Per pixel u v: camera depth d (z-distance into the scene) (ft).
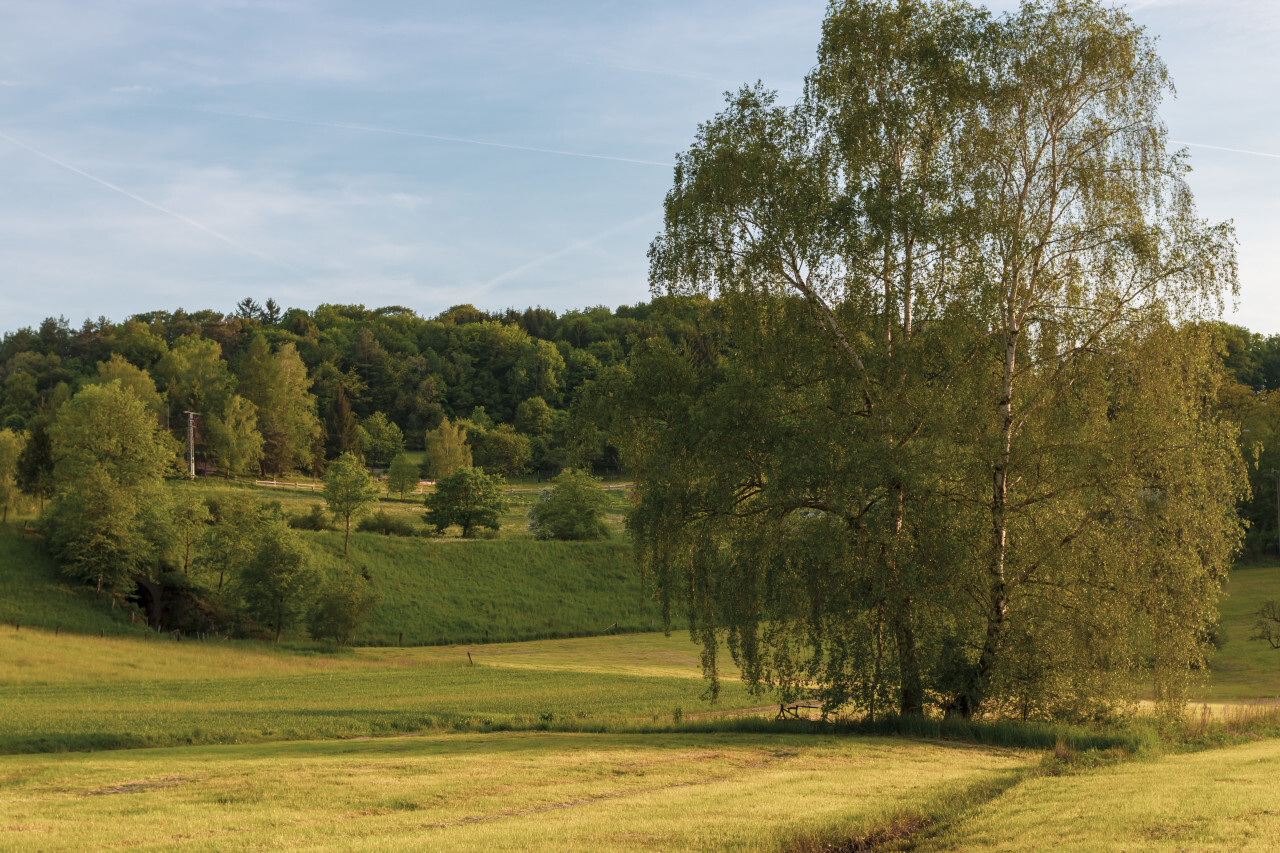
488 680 147.43
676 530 82.69
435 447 521.24
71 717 91.81
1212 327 75.87
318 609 213.46
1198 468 72.84
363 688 134.00
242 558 221.87
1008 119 78.64
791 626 80.89
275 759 60.18
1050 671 75.05
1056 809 41.39
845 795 46.50
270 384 531.91
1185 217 75.97
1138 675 77.30
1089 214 78.59
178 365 574.15
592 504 331.77
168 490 254.88
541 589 271.90
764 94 85.10
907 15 81.51
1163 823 36.35
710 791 47.24
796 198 80.28
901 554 72.28
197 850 33.42
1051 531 76.95
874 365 76.89
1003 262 75.77
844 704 78.38
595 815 40.52
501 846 33.91
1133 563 73.97
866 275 76.84
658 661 197.26
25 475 271.90
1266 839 32.60
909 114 79.15
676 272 84.94
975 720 75.10
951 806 45.06
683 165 85.97
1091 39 77.00
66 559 220.43
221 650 180.75
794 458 74.08
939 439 73.36
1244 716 82.07
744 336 83.35
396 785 48.21
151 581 220.02
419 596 254.27
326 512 324.80
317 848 33.32
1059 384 79.71
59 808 41.86
